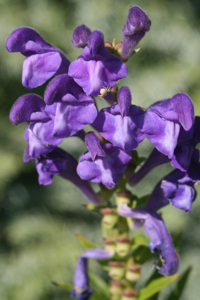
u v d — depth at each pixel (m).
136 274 0.24
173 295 0.25
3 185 0.53
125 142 0.21
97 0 0.55
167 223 0.52
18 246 0.54
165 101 0.21
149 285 0.24
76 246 0.54
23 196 0.57
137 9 0.22
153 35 0.55
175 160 0.21
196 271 0.55
